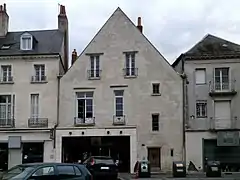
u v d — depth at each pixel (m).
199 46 35.59
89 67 35.00
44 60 35.41
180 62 36.31
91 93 34.66
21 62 35.59
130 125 33.75
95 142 33.91
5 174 14.12
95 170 24.41
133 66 34.66
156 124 33.75
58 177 14.20
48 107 34.72
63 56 38.09
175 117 33.66
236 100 33.56
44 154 33.94
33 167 14.09
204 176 28.38
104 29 35.41
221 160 33.09
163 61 34.44
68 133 33.81
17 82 35.31
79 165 15.04
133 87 34.25
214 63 34.22
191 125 33.56
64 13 39.56
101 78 34.66
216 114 33.69
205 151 33.22
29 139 34.34
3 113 35.16
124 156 33.62
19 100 35.09
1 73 35.66
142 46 34.78
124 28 35.22
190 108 33.81
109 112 34.16
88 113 34.47
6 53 35.78
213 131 33.22
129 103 34.09
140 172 27.69
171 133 33.47
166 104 33.84
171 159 33.12
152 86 34.19
